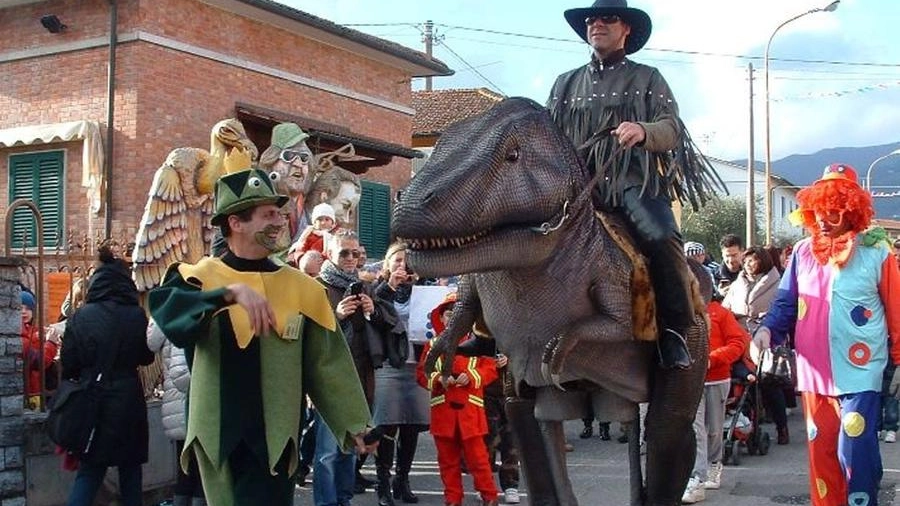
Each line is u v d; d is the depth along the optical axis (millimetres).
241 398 4473
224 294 4242
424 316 8492
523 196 4160
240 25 16906
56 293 9492
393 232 4004
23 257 7938
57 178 16047
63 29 15883
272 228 4637
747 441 10688
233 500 4488
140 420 6922
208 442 4406
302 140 12930
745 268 11875
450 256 4074
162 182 9398
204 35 16250
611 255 4531
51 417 6785
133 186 15188
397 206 4027
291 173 12602
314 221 10273
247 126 17172
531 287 4398
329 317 4688
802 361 6148
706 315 5059
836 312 5945
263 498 4508
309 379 4723
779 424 11602
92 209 15375
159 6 15477
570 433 12461
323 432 7559
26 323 8195
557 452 4875
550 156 4320
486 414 8766
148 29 15320
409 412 8406
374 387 7984
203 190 9766
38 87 16156
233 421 4445
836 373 5949
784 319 6340
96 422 6719
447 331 4805
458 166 4082
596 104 5027
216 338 4465
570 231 4398
